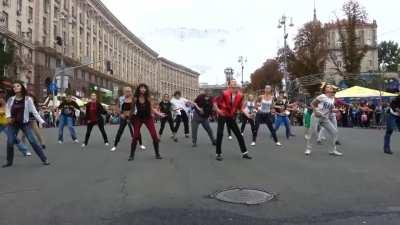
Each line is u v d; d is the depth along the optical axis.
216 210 6.03
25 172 8.96
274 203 6.41
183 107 16.42
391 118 11.75
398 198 6.73
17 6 53.84
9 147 9.73
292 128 22.89
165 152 12.10
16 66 47.34
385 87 41.66
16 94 9.68
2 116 12.02
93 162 10.27
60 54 63.38
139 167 9.50
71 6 70.62
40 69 59.06
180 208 6.14
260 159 10.66
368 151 12.34
